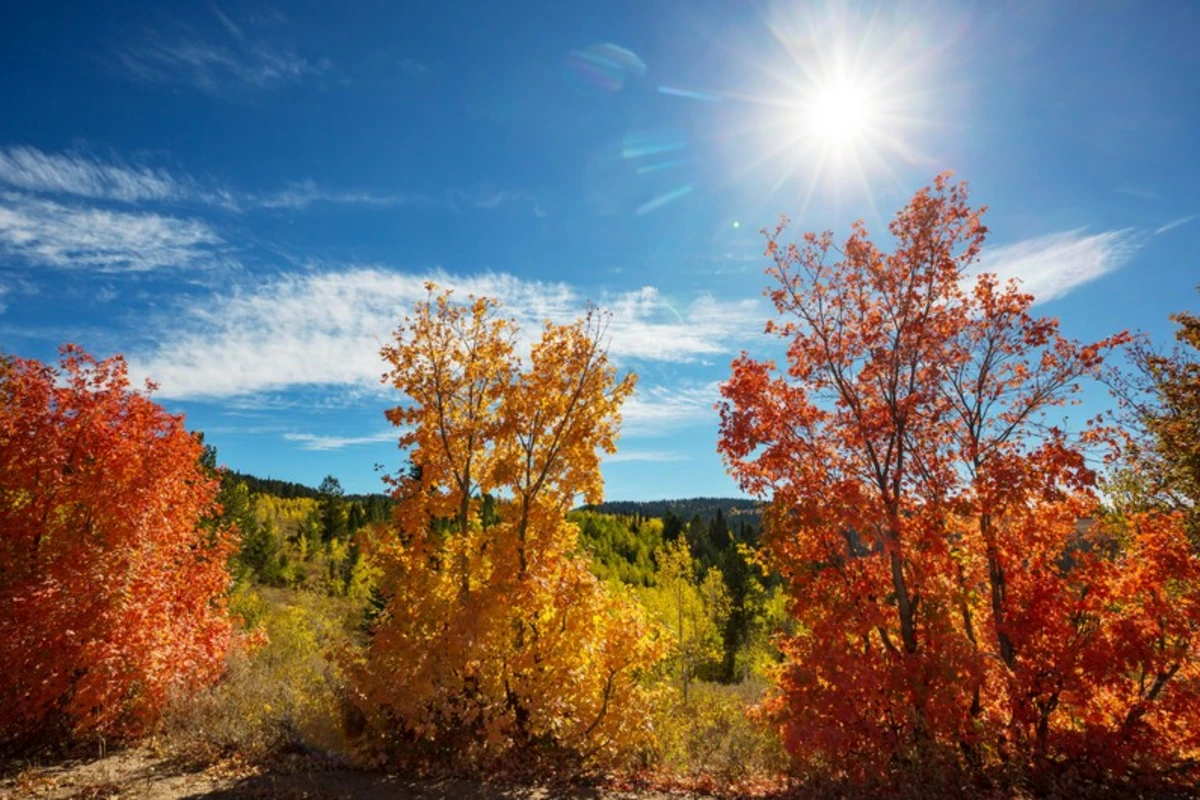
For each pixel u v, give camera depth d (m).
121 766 10.62
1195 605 10.23
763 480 12.19
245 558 49.22
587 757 11.70
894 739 10.27
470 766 10.97
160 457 13.66
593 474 13.23
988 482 10.92
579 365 13.27
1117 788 9.61
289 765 10.59
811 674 10.84
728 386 12.49
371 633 12.39
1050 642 10.60
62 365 13.51
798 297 12.66
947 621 10.92
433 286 13.73
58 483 12.55
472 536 12.84
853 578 11.74
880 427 11.71
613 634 12.25
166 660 12.72
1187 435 14.16
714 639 35.31
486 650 11.70
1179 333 14.75
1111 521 12.62
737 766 11.61
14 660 11.08
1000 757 10.37
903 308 11.97
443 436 13.19
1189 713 10.10
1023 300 11.51
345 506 70.12
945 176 12.00
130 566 12.42
